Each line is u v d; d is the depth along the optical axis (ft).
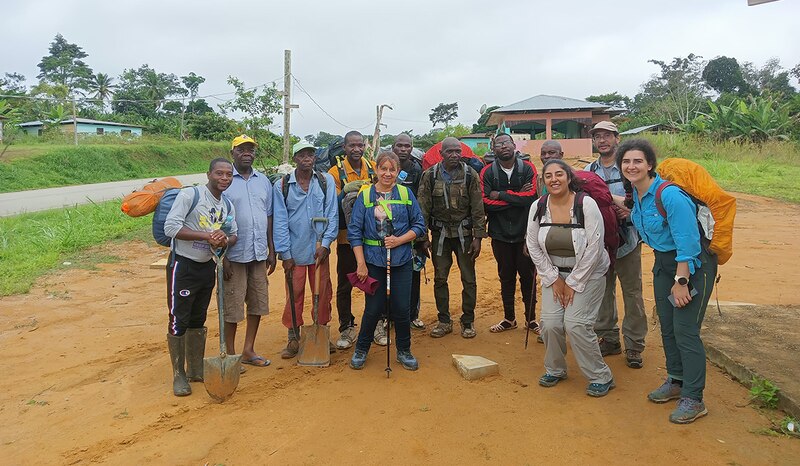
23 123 163.53
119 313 24.18
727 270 28.53
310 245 17.61
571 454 11.94
